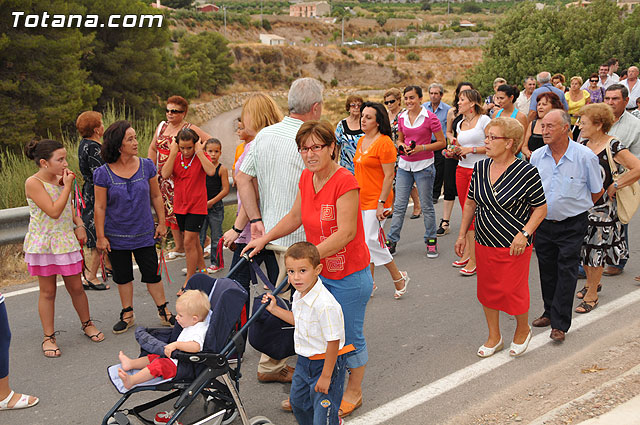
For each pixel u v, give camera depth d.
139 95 36.81
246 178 4.81
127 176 5.60
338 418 3.81
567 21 38.19
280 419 4.34
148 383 3.76
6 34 25.48
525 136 8.12
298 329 3.71
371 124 6.20
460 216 10.33
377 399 4.55
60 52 27.30
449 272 7.54
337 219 3.85
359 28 173.88
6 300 6.61
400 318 6.12
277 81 94.25
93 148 6.62
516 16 39.97
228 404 3.94
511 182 4.80
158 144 7.56
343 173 3.87
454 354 5.28
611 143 5.86
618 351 5.17
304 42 146.25
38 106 26.14
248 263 4.64
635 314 5.99
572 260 5.34
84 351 5.45
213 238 7.65
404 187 8.12
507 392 4.59
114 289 7.02
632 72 13.27
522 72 38.09
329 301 3.63
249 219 4.84
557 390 4.56
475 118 7.57
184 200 6.83
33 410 4.49
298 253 3.54
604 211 5.94
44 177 5.18
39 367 5.14
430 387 4.71
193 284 4.20
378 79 109.56
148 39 36.53
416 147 7.76
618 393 4.30
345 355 3.79
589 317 5.95
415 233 9.35
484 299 5.12
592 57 37.25
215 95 74.75
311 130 3.76
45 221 5.23
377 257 6.34
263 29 141.75
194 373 3.77
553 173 5.38
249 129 5.13
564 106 7.55
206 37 77.31
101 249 5.63
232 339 3.75
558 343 5.41
